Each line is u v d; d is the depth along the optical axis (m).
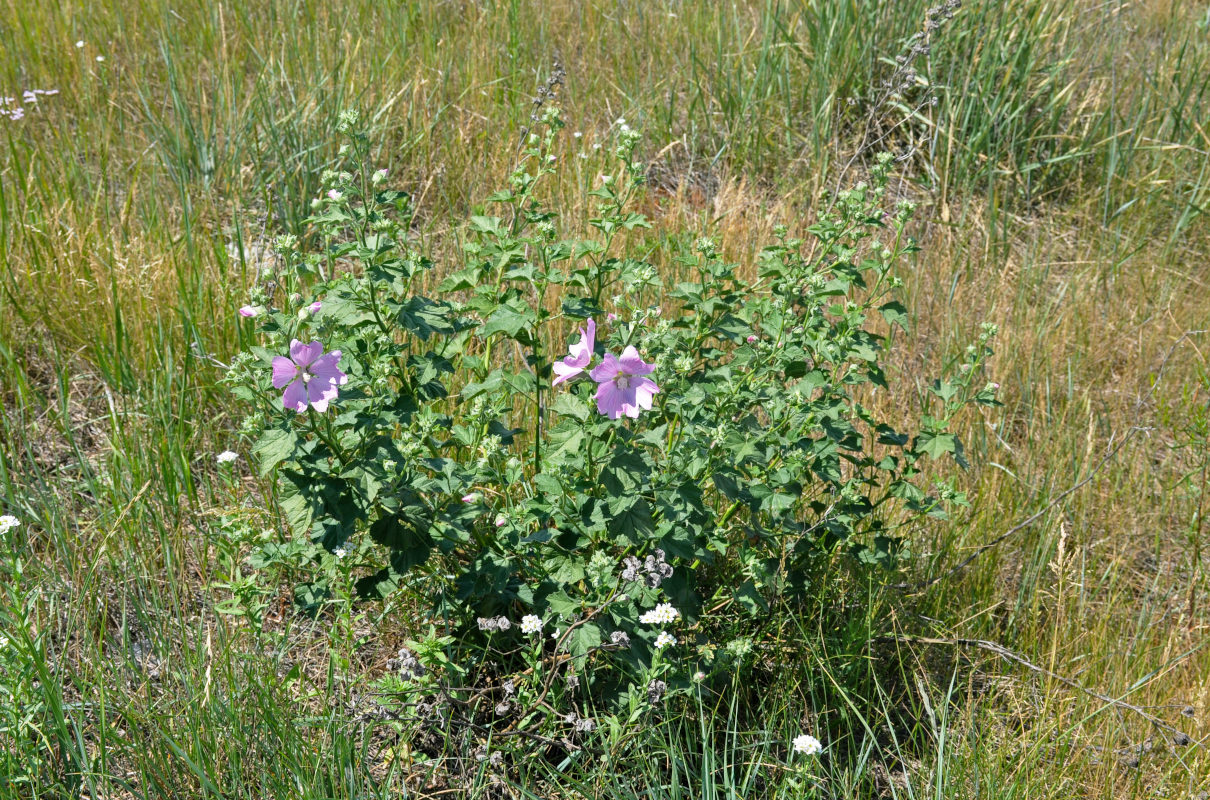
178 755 2.21
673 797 2.28
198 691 2.41
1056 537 3.52
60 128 4.74
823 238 3.04
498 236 2.73
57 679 2.37
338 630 2.74
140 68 5.38
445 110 5.27
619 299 2.77
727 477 2.49
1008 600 3.38
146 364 3.51
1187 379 4.50
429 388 2.53
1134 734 2.85
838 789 2.58
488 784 2.42
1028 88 5.67
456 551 2.75
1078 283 4.97
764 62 5.62
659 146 5.45
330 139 4.77
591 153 5.05
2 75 5.19
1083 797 2.65
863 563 3.05
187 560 3.02
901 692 2.98
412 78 5.40
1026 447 4.03
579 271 2.80
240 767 2.27
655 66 6.02
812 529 2.85
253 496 3.24
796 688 2.80
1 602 2.61
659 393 2.52
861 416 2.95
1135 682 3.01
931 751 2.72
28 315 3.63
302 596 2.53
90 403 3.56
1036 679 3.02
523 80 5.71
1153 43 7.20
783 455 2.81
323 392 2.14
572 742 2.47
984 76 5.49
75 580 2.76
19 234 3.90
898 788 2.66
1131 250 5.30
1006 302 4.79
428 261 2.50
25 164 4.43
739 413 2.88
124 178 4.59
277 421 2.15
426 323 2.44
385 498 2.28
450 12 6.32
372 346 2.38
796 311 3.17
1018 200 5.58
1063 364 4.52
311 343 2.10
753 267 4.36
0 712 2.22
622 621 2.42
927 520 3.47
